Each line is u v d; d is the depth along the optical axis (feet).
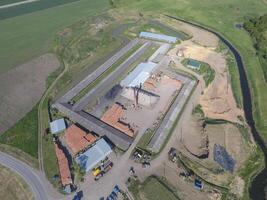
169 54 427.33
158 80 371.35
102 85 367.25
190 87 357.41
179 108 325.21
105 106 336.08
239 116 322.75
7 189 252.62
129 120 312.91
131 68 396.57
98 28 512.63
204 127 303.48
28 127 314.35
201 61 412.16
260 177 258.37
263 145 290.56
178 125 306.76
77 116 322.34
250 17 533.55
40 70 408.05
